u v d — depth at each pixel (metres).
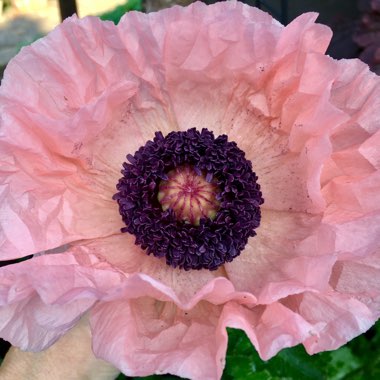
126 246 0.14
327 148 0.12
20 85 0.13
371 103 0.13
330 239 0.12
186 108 0.15
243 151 0.14
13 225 0.12
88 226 0.14
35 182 0.13
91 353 0.13
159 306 0.12
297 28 0.13
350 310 0.11
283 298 0.12
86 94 0.14
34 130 0.13
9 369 0.13
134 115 0.15
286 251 0.13
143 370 0.10
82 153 0.14
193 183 0.14
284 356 0.15
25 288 0.11
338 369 0.16
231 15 0.13
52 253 0.13
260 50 0.14
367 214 0.12
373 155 0.13
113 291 0.10
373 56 0.20
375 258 0.12
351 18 0.23
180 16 0.14
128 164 0.14
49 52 0.13
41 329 0.11
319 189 0.12
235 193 0.13
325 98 0.12
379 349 0.16
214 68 0.14
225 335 0.10
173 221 0.13
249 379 0.15
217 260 0.13
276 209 0.14
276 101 0.14
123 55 0.14
